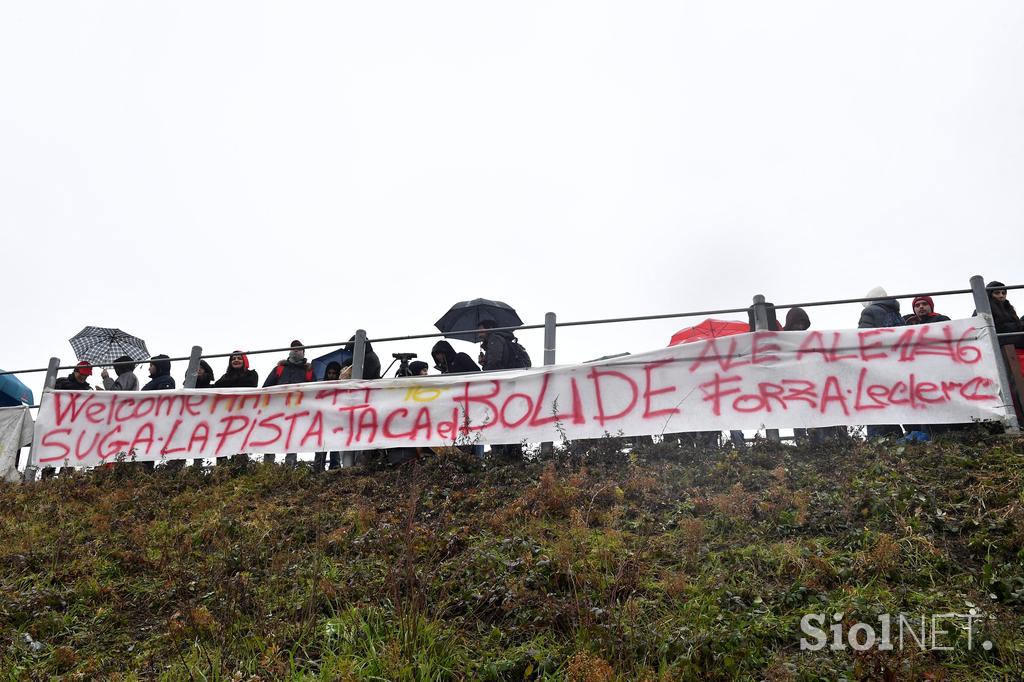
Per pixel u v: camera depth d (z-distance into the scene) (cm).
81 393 1423
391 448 1213
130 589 827
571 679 580
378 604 711
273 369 1383
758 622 640
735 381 1120
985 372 1045
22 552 928
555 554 757
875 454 952
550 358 1241
